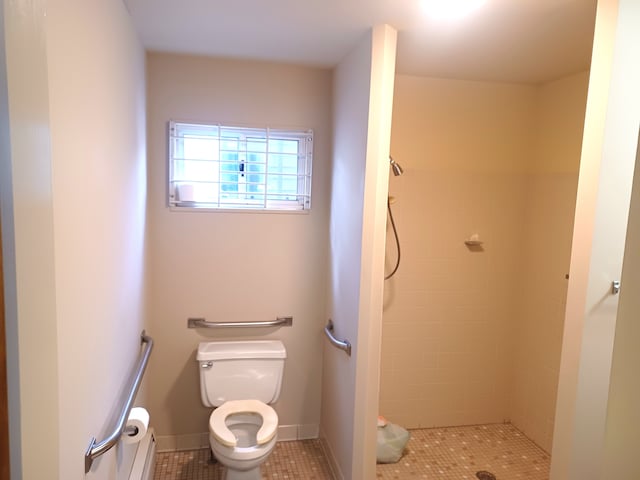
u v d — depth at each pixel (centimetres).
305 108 269
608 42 132
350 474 220
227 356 254
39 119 68
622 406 119
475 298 297
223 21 195
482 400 306
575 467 144
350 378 222
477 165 288
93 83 131
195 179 266
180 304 267
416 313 292
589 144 139
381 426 275
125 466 187
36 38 67
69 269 109
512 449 280
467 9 172
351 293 221
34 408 67
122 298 178
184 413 274
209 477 250
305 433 292
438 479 252
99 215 139
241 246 271
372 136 197
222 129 263
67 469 108
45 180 71
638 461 121
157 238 261
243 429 239
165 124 254
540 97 288
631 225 111
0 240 57
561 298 266
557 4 165
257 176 273
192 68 254
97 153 136
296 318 282
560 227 268
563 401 147
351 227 222
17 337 61
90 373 129
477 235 288
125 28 180
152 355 267
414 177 282
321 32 203
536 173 289
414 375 296
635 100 134
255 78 261
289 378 286
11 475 62
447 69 258
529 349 293
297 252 277
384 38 190
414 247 287
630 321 116
